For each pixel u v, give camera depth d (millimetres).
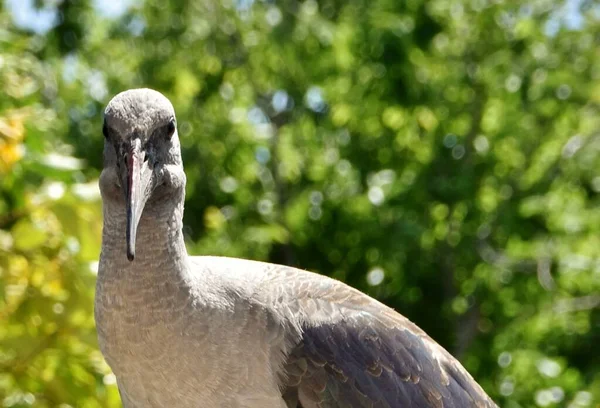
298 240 19234
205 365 5336
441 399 5863
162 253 5266
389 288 18891
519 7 19641
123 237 5273
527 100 19234
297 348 5566
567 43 19844
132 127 5238
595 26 19984
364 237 18859
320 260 19656
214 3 19969
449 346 18734
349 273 19094
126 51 20562
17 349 7320
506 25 19672
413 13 18594
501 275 18562
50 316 7355
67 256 7406
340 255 19359
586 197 19922
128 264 5246
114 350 5328
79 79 18156
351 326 5781
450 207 18688
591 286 18672
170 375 5316
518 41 19281
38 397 7488
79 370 7402
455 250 18750
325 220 19375
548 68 19281
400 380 5781
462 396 5980
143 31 20609
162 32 20172
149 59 20078
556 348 19156
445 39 19500
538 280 18641
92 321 7445
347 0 19797
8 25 11523
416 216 18750
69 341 7402
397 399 5727
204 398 5383
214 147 19469
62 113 17469
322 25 18578
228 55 20141
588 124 20016
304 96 20281
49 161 7941
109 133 5312
